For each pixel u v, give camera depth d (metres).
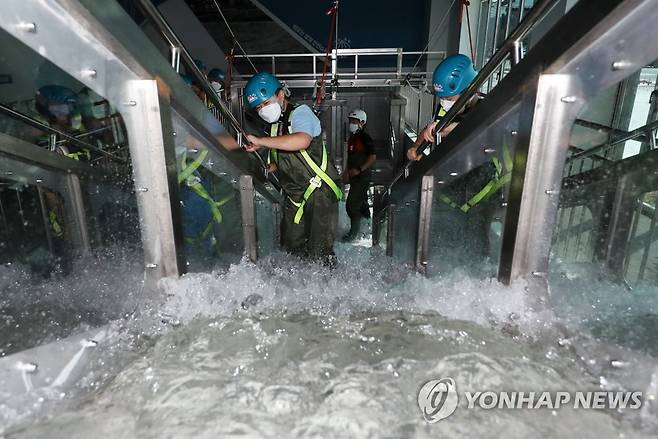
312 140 3.09
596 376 1.18
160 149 1.52
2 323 1.42
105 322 1.46
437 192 2.66
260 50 10.38
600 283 1.67
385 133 7.68
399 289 1.93
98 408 1.09
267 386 1.18
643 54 1.10
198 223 2.23
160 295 1.64
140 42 1.33
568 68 1.26
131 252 1.77
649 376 1.13
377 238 5.46
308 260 3.27
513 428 1.02
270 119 2.94
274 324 1.54
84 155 2.59
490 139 1.82
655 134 1.94
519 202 1.48
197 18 10.01
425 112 8.12
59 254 2.02
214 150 2.30
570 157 1.93
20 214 1.96
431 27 9.56
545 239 1.51
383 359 1.30
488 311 1.54
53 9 1.06
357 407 1.10
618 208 1.77
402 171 3.32
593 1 1.08
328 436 1.01
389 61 10.48
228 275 1.95
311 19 10.20
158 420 1.05
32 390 1.12
